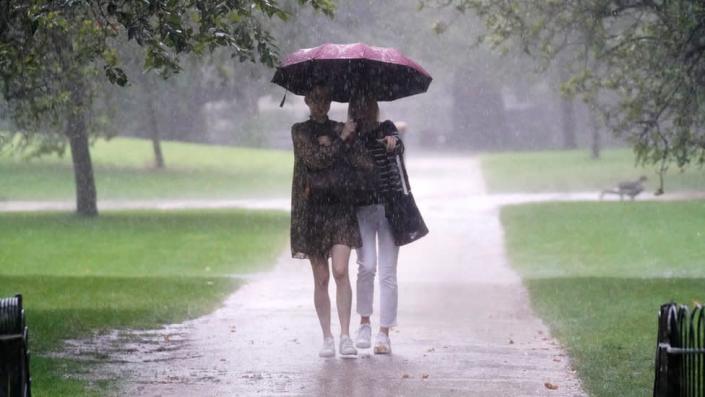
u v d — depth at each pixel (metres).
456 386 24.45
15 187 131.75
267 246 78.94
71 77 48.50
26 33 36.75
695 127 53.72
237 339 32.16
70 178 139.75
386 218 28.62
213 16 29.41
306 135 27.59
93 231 90.56
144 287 51.16
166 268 68.81
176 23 28.62
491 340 32.31
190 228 91.62
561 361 28.08
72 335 33.22
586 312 40.81
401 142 28.19
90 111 100.19
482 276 62.12
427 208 103.25
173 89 140.62
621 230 86.12
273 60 30.80
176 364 27.50
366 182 27.73
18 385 16.48
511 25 54.91
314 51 28.67
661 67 52.75
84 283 53.03
